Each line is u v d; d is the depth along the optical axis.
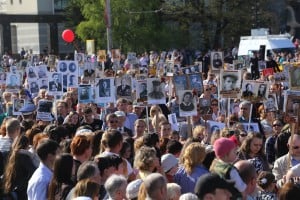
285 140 15.02
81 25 75.62
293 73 18.34
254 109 21.39
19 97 24.34
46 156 11.22
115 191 9.72
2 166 13.08
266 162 13.72
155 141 13.84
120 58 50.66
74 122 19.06
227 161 10.95
